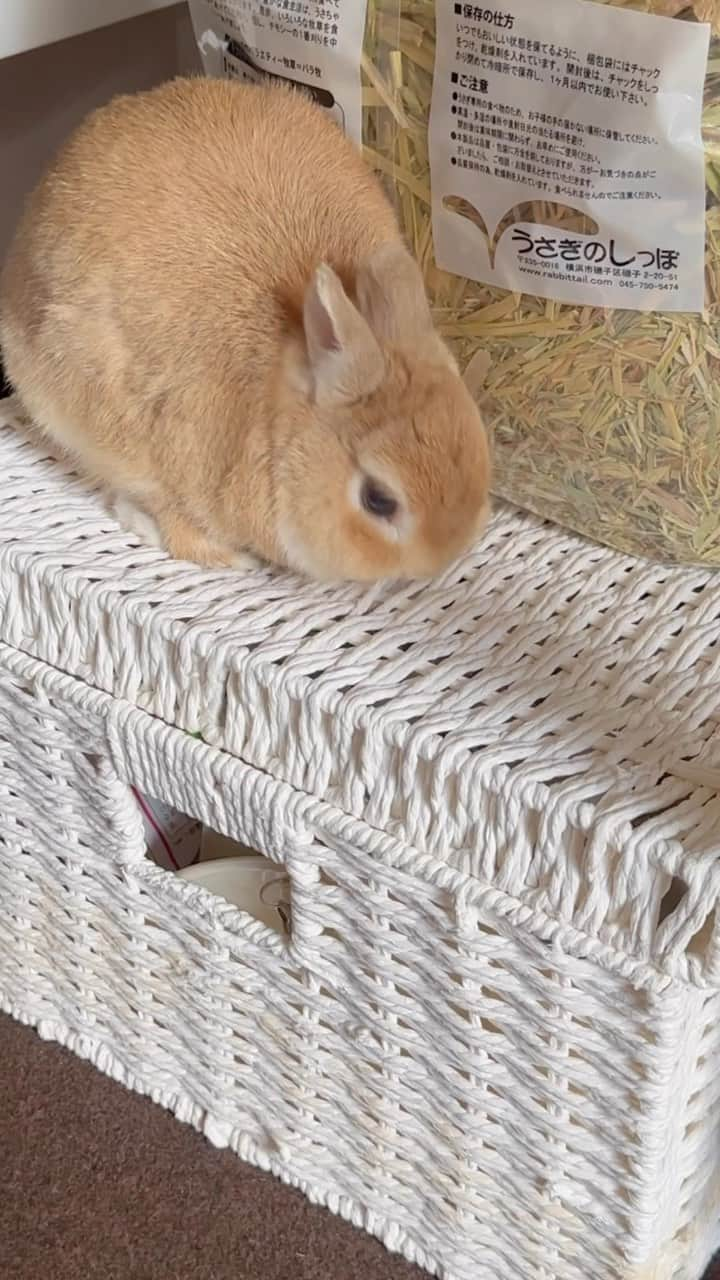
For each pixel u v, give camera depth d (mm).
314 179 615
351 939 599
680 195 536
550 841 498
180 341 590
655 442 601
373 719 530
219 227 601
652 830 476
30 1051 782
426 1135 642
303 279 592
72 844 693
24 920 757
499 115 563
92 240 607
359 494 565
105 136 629
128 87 997
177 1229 694
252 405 576
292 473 569
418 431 553
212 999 684
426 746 519
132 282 598
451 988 574
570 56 529
